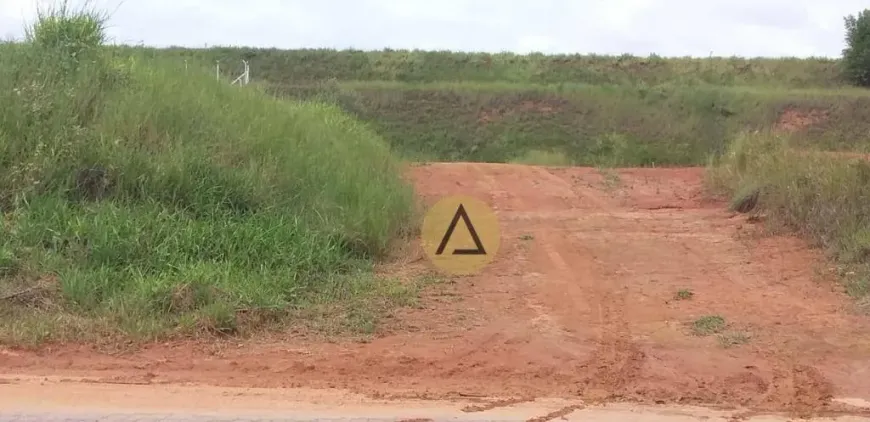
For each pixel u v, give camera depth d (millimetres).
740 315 6344
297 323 6047
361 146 11594
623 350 5551
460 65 37344
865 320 6191
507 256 8312
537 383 4938
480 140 27641
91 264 6434
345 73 35969
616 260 8180
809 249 8250
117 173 7430
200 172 7789
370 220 8047
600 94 30359
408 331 5961
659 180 13914
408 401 4578
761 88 33062
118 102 8305
